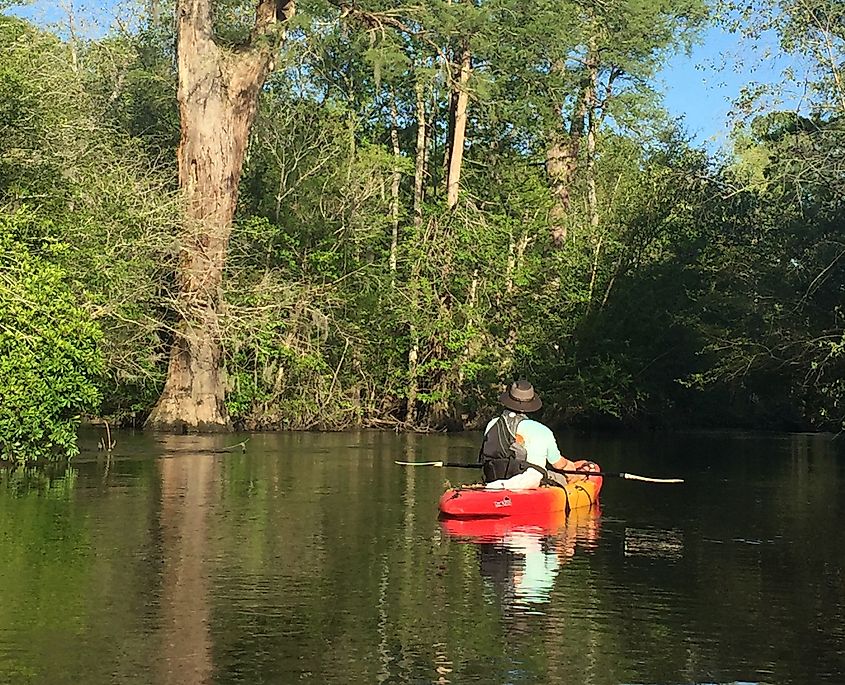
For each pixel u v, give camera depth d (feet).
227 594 24.86
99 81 110.73
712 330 94.73
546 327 101.35
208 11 83.97
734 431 108.88
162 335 91.66
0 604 23.70
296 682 18.45
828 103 74.28
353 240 101.04
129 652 20.08
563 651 20.45
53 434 54.44
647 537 33.86
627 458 67.87
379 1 90.17
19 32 69.92
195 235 80.33
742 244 94.68
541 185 113.80
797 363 87.86
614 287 101.40
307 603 24.07
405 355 102.58
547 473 40.34
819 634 21.85
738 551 31.42
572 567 28.63
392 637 21.25
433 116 116.47
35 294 52.19
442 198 109.81
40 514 37.52
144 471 53.62
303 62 107.86
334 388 98.17
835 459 68.08
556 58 96.27
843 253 78.43
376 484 48.70
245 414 95.30
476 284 102.68
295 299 92.79
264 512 38.63
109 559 28.99
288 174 103.14
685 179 94.07
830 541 33.30
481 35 89.71
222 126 83.87
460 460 62.90
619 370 98.94
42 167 66.59
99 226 70.74
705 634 21.81
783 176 76.79
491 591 25.46
